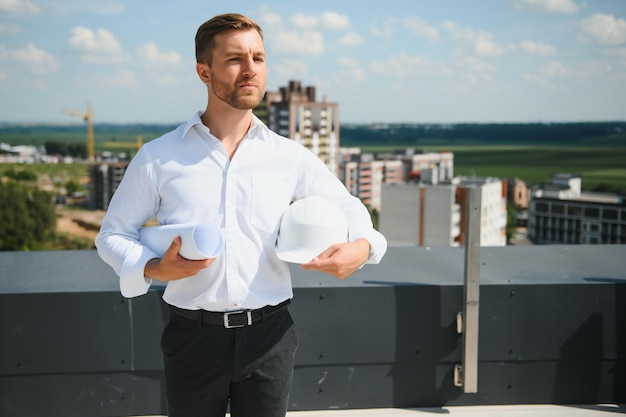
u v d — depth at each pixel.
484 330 1.88
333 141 72.12
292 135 69.81
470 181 57.44
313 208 1.15
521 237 56.06
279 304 1.16
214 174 1.12
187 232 1.02
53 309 1.74
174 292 1.14
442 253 2.18
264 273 1.14
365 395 1.88
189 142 1.13
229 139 1.15
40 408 1.77
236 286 1.11
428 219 52.59
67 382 1.78
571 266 2.03
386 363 1.87
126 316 1.77
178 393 1.16
